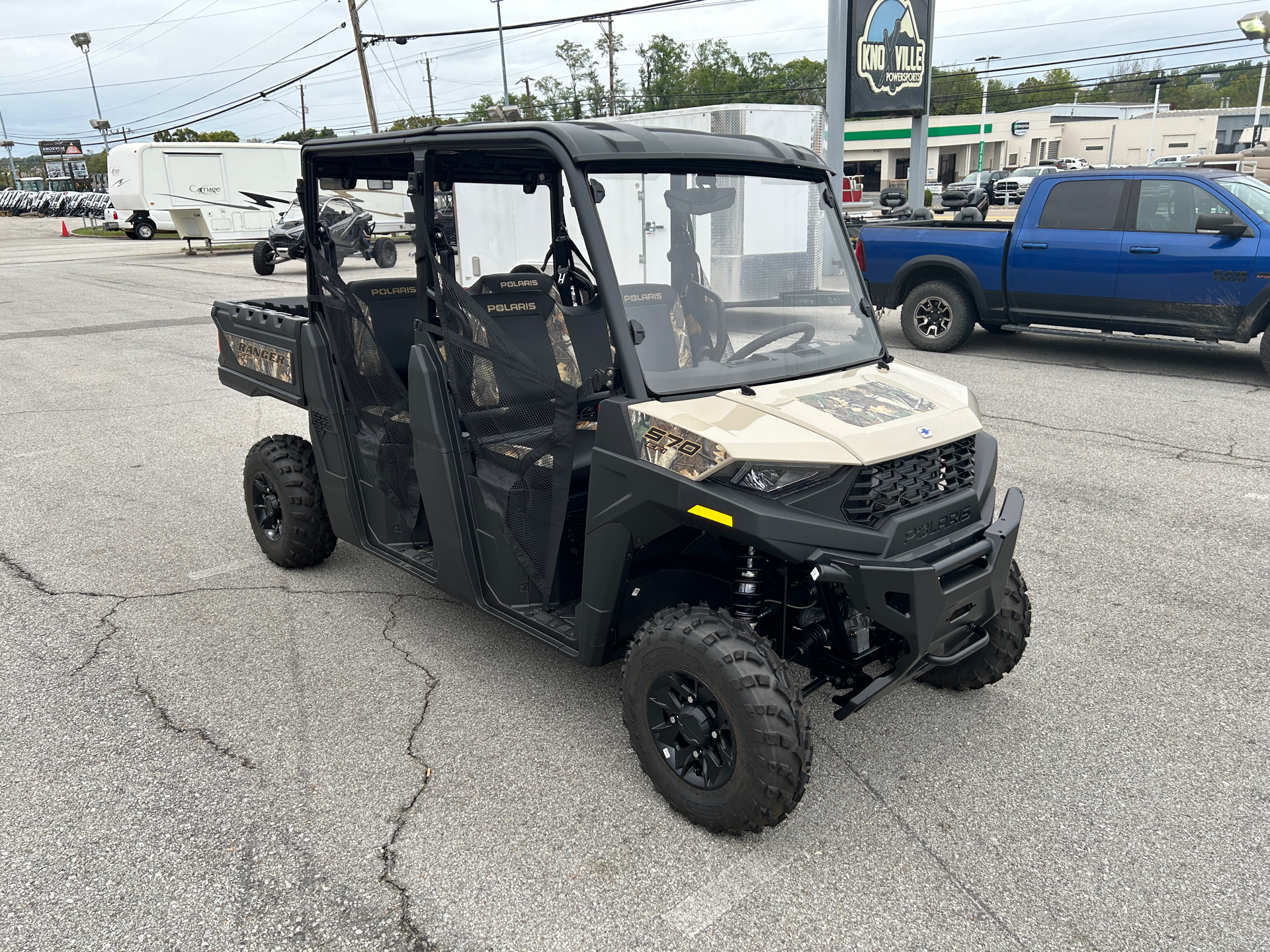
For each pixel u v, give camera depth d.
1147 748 3.21
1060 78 109.31
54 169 84.06
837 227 3.38
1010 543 2.88
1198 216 8.19
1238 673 3.70
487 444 3.28
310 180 3.83
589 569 2.94
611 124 3.00
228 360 4.98
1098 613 4.22
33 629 4.19
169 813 2.90
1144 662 3.80
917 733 3.31
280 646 4.02
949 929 2.41
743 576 2.75
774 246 3.14
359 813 2.89
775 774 2.53
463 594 3.59
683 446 2.59
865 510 2.61
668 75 79.06
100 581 4.72
